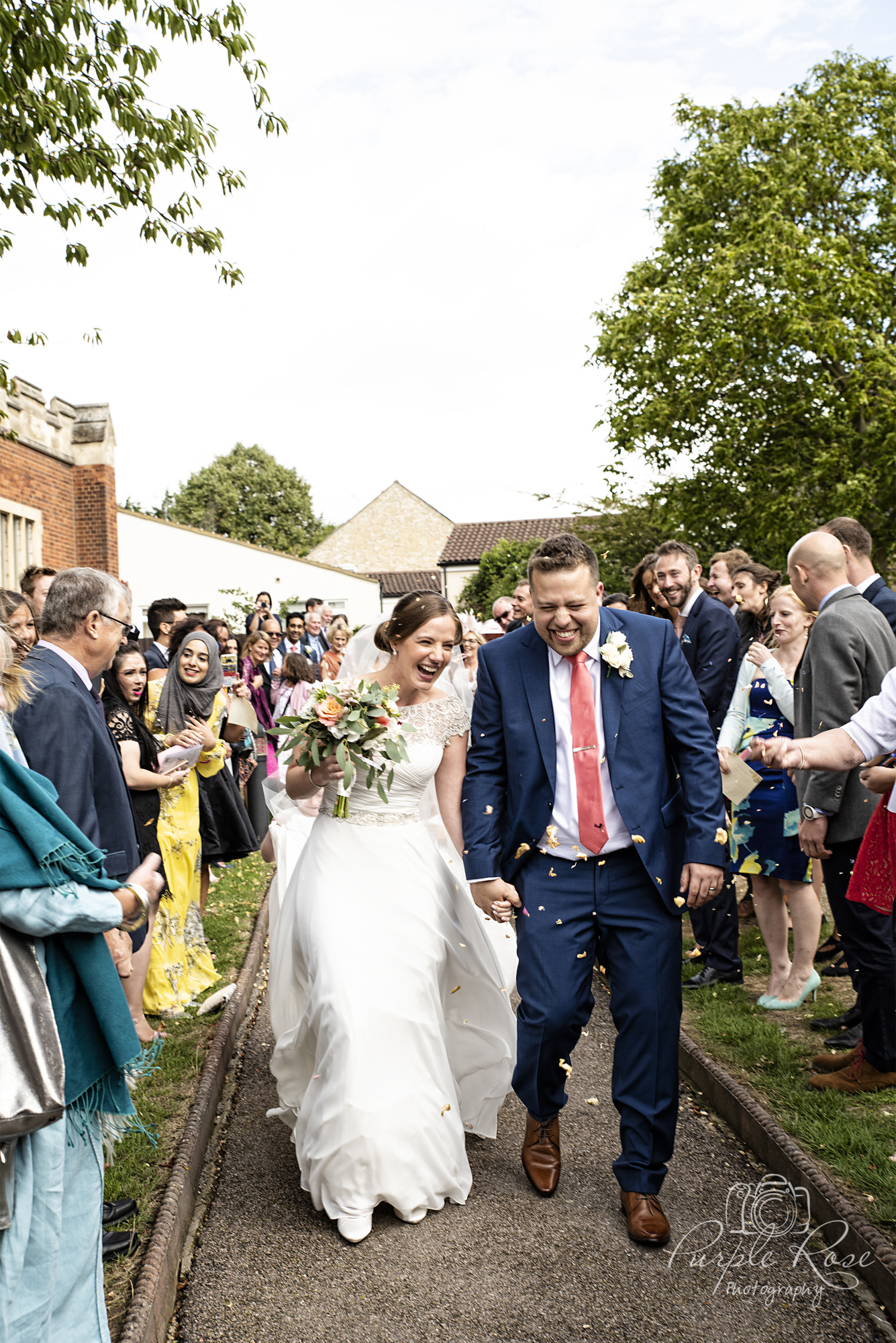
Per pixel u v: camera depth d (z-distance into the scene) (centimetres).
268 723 1051
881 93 2312
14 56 547
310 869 370
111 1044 233
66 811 292
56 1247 218
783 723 495
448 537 5262
